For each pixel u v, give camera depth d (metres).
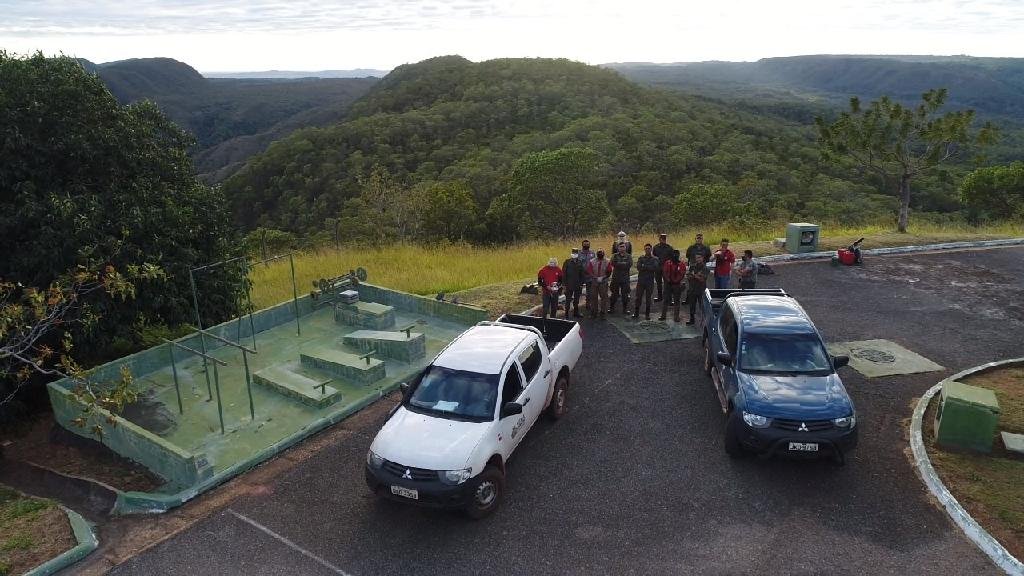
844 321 13.29
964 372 10.38
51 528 7.36
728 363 8.95
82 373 8.19
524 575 6.32
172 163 12.59
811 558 6.46
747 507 7.32
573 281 13.45
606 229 37.69
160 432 9.36
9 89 10.34
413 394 8.20
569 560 6.52
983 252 19.20
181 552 6.88
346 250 26.75
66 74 11.05
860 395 9.95
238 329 12.98
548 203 37.34
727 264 13.57
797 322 9.33
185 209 11.98
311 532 7.12
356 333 12.60
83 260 10.02
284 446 8.90
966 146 21.00
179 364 11.83
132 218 10.69
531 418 8.59
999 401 9.48
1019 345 11.91
